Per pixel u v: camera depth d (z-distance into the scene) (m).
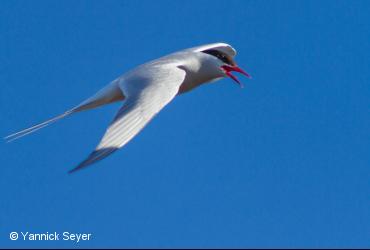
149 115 13.17
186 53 17.23
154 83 14.05
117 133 12.62
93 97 15.42
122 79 14.77
